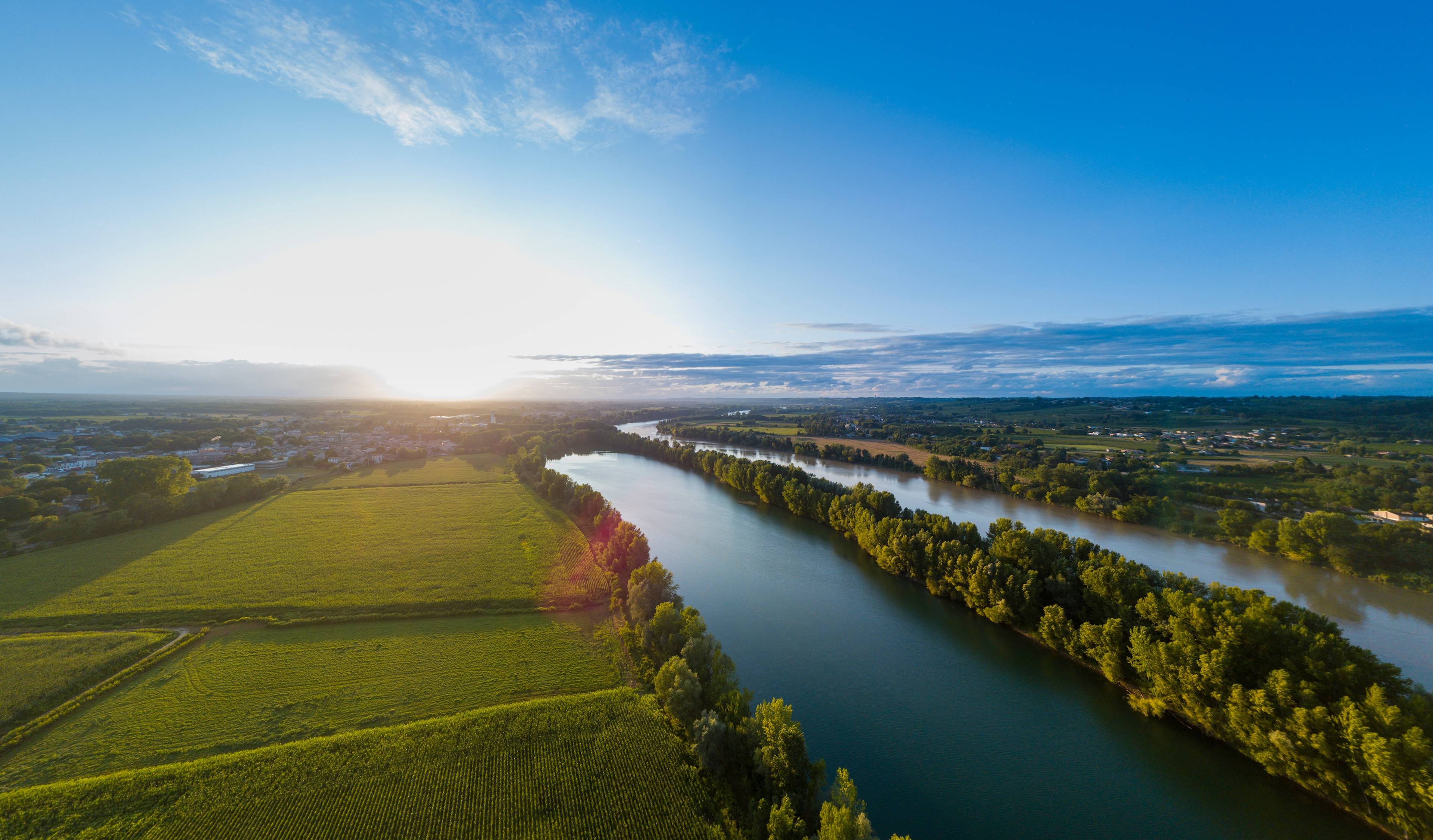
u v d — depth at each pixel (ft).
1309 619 171.32
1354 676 148.36
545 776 155.53
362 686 204.03
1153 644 194.59
